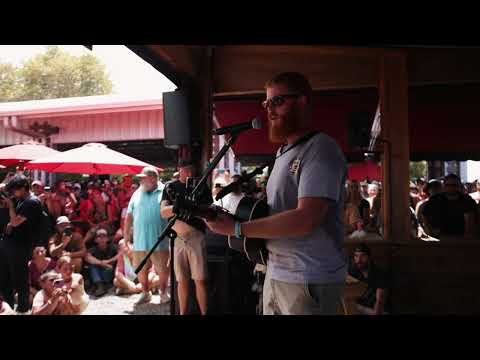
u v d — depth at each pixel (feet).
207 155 14.28
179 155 14.12
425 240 12.89
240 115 23.31
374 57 14.47
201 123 14.34
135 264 16.40
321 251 4.69
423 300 12.65
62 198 24.13
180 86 14.26
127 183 27.09
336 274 4.74
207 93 14.46
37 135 32.83
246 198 5.19
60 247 18.19
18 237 14.55
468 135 24.40
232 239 5.47
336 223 4.80
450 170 46.26
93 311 15.08
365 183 37.45
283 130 4.95
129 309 15.44
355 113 13.98
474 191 38.83
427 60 14.19
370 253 11.73
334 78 14.58
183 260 12.65
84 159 18.93
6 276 14.83
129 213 17.60
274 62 14.87
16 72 94.84
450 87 21.15
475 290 12.50
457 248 12.62
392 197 13.42
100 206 25.68
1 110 32.12
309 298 4.67
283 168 4.89
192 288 13.03
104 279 18.28
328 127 24.11
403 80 13.78
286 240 4.78
